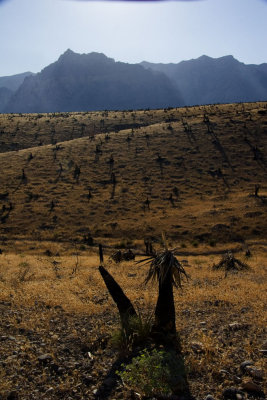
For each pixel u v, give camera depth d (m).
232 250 35.31
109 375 5.33
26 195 58.41
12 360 5.72
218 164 68.25
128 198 56.34
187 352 6.03
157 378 4.80
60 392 4.82
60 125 122.00
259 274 16.06
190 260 26.16
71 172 69.19
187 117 109.56
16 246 38.50
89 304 9.21
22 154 82.06
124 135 92.19
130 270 16.89
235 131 84.44
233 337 6.76
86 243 40.09
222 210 48.00
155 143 83.19
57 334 7.08
